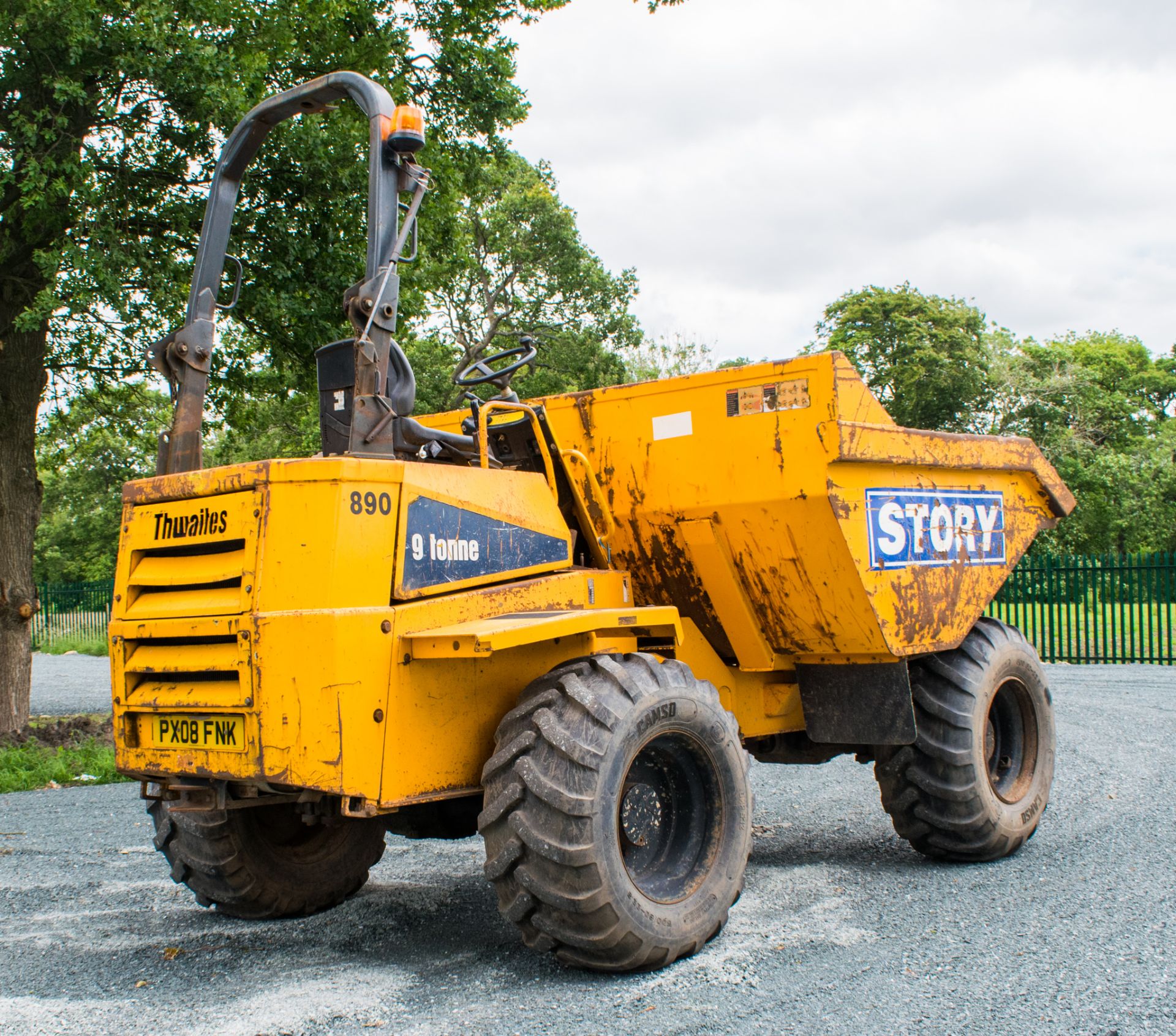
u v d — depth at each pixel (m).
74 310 9.73
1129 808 6.86
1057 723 11.15
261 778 3.70
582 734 3.86
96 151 10.43
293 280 11.57
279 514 3.78
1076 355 62.25
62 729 11.74
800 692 5.70
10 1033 3.55
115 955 4.42
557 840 3.78
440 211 13.88
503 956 4.30
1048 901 4.81
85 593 36.88
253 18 10.89
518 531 4.41
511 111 14.20
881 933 4.39
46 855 6.48
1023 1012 3.44
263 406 20.00
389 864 6.13
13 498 11.37
